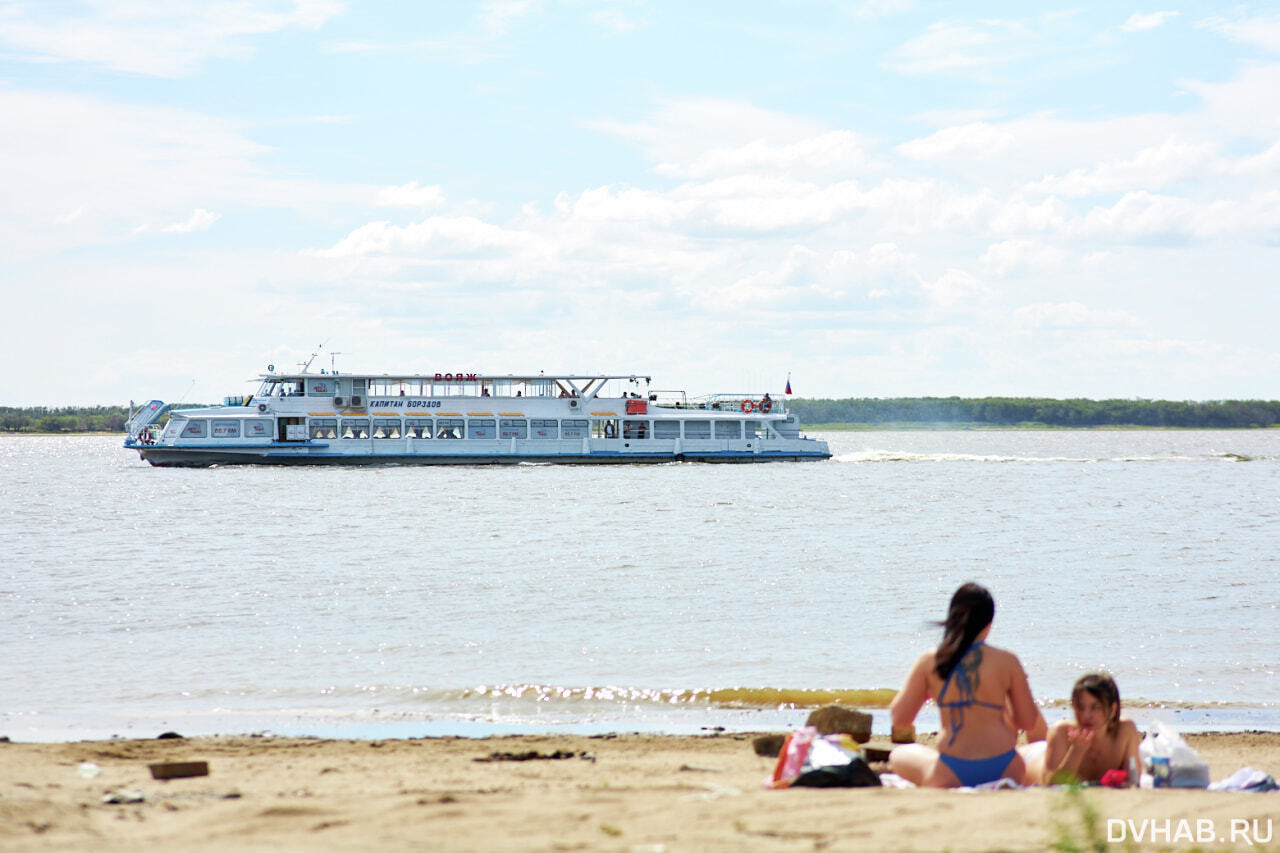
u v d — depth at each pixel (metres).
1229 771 12.77
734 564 35.41
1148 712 16.78
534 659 20.64
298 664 20.20
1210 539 43.41
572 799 8.74
